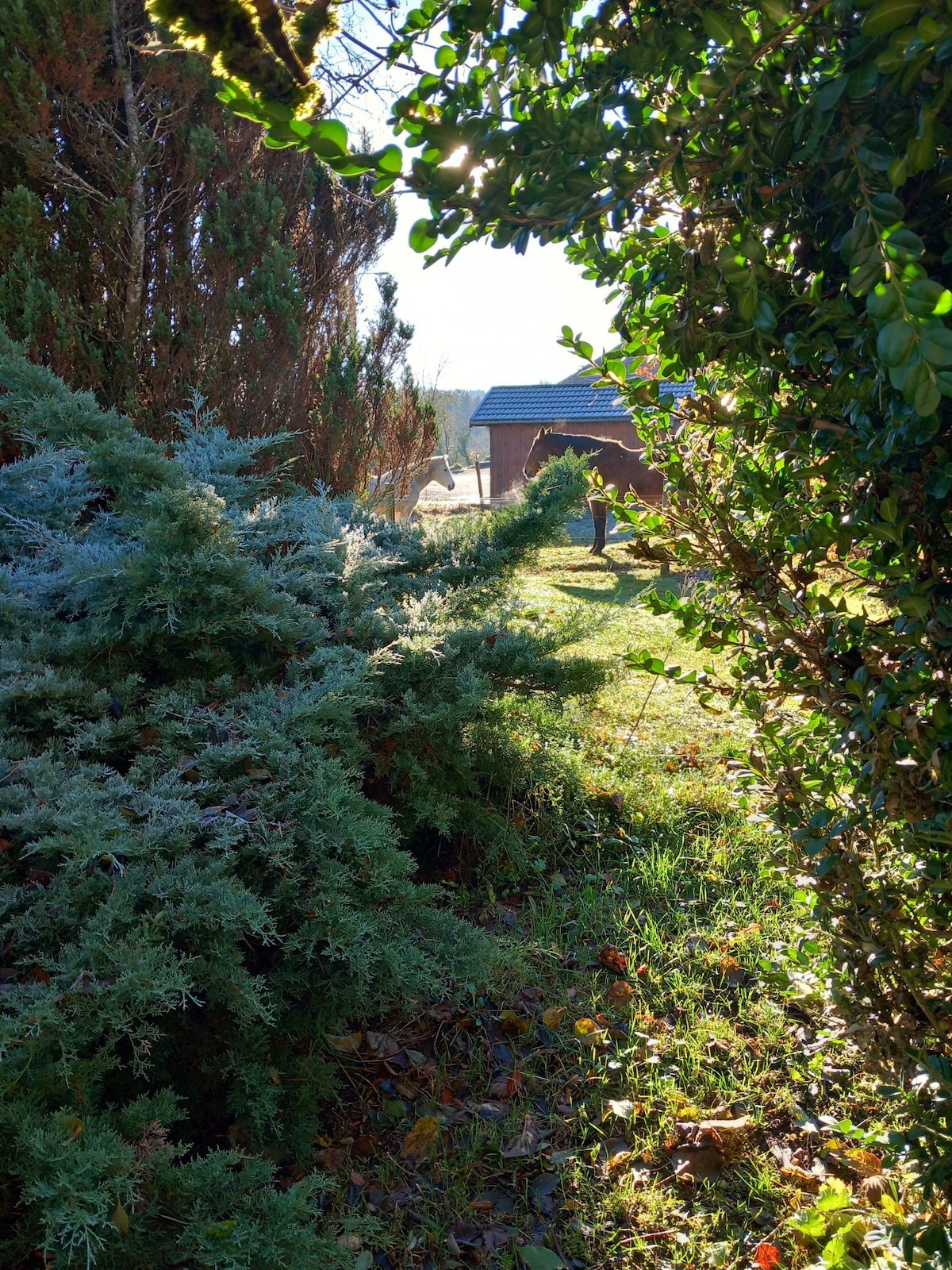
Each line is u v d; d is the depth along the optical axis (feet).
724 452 5.70
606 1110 8.39
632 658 5.85
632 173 3.53
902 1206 6.65
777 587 5.18
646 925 11.14
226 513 12.10
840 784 5.94
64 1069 5.48
